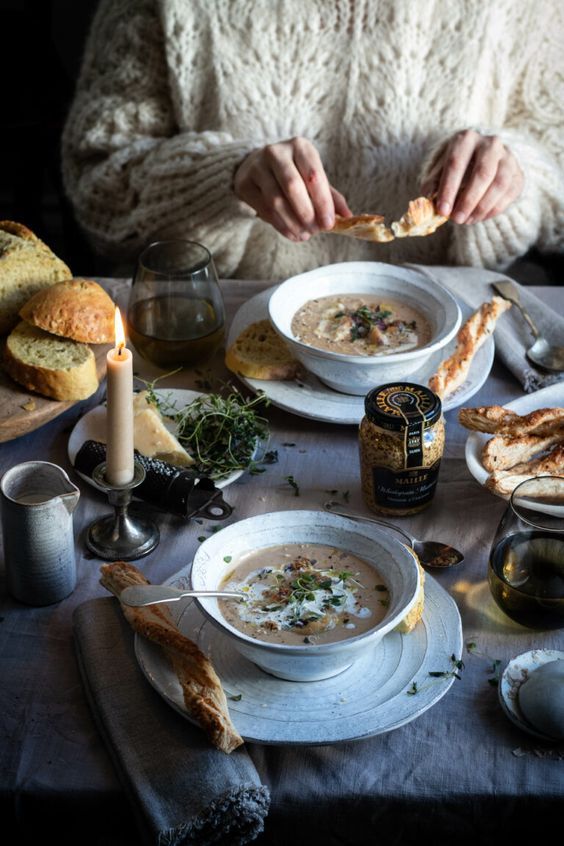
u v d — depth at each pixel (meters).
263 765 0.98
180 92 1.75
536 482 1.12
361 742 0.99
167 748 0.97
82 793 0.96
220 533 1.05
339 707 0.99
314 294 1.42
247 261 1.83
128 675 1.02
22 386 1.30
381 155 1.75
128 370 1.07
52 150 2.07
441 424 1.17
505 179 1.56
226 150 1.63
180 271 1.34
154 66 1.77
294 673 0.99
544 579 1.06
